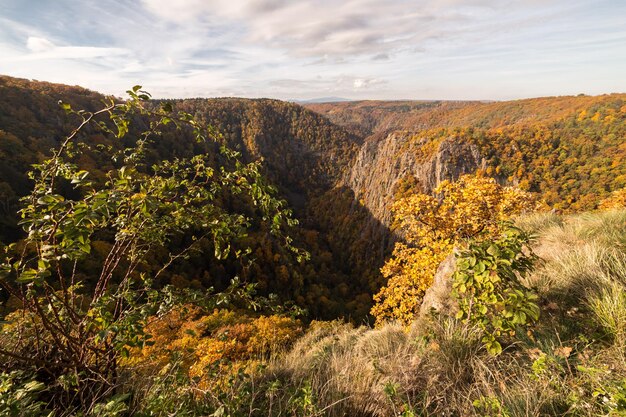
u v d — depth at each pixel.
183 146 89.56
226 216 3.14
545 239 6.50
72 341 2.47
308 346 6.35
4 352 2.15
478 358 3.02
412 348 3.71
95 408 2.02
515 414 2.17
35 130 71.06
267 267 63.44
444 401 2.67
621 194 15.37
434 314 4.43
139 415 2.15
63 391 2.65
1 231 40.72
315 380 3.09
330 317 66.50
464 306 3.53
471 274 3.12
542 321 3.53
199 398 2.75
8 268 1.71
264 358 4.51
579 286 3.86
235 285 3.09
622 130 93.75
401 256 15.58
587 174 87.25
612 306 3.00
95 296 2.66
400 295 13.84
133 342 2.25
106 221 2.41
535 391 2.34
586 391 2.24
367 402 2.87
